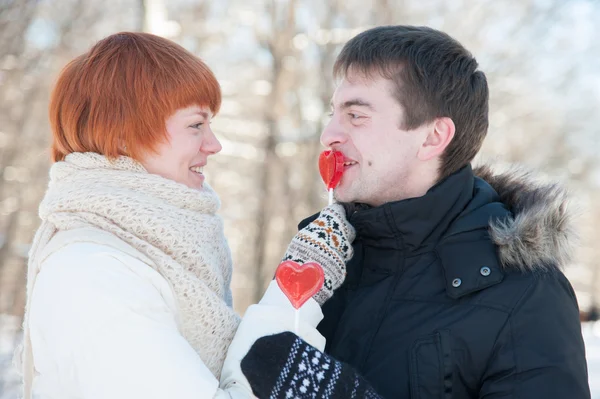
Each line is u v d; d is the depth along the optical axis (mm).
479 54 11617
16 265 10336
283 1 11070
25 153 10742
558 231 1673
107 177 1679
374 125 1829
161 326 1479
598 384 6535
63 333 1443
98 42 1776
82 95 1717
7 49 10359
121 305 1455
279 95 10984
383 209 1758
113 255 1521
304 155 10906
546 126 12578
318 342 1591
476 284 1634
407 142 1832
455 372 1603
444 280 1703
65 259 1503
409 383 1615
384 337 1704
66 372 1444
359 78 1854
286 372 1461
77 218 1597
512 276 1643
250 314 1610
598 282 19125
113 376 1406
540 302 1594
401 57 1822
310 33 10922
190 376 1422
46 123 10812
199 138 1790
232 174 11719
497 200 1884
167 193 1699
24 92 10617
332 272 1735
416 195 1866
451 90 1830
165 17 10125
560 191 1711
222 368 1612
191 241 1683
